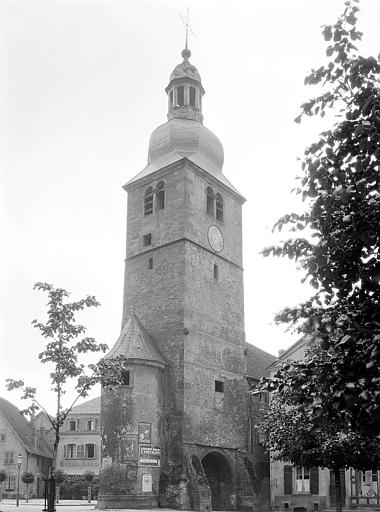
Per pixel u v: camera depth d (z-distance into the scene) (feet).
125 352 140.05
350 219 29.94
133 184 172.04
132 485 130.52
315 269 31.96
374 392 27.96
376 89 30.04
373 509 133.39
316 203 31.12
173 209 159.63
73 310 88.12
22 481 220.23
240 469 150.71
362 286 30.37
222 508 148.77
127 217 171.32
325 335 30.58
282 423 84.89
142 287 159.53
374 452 77.51
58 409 83.76
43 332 86.12
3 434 234.99
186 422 138.92
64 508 142.51
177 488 132.46
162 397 142.00
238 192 180.34
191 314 150.20
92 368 86.38
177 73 182.70
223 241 168.86
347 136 30.63
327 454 78.33
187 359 144.66
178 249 154.51
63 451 255.91
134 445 133.08
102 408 138.10
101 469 133.69
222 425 150.20
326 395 29.86
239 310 168.45
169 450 137.80
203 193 165.68
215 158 176.76
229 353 159.74
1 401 253.44
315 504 141.59
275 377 33.06
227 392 155.02
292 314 31.27
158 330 151.02
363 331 28.40
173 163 162.40
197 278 155.53
